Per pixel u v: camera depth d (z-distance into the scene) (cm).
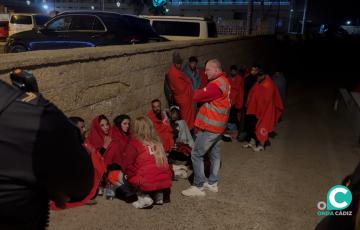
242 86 692
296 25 6034
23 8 3466
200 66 803
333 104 1028
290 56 2295
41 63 363
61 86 400
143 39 805
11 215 96
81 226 351
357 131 702
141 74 566
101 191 418
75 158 106
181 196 431
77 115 433
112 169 417
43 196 106
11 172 94
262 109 601
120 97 518
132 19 826
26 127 95
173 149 549
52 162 99
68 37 783
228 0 5766
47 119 99
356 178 152
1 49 1603
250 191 450
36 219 103
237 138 673
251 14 2098
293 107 988
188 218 379
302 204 419
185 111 613
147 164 377
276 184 474
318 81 1521
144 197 388
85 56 428
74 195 114
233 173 508
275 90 635
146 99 591
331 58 2552
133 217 375
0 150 93
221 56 959
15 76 111
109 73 485
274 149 624
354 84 1426
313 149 629
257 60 1470
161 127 521
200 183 432
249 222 376
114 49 488
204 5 5938
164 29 1187
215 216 386
